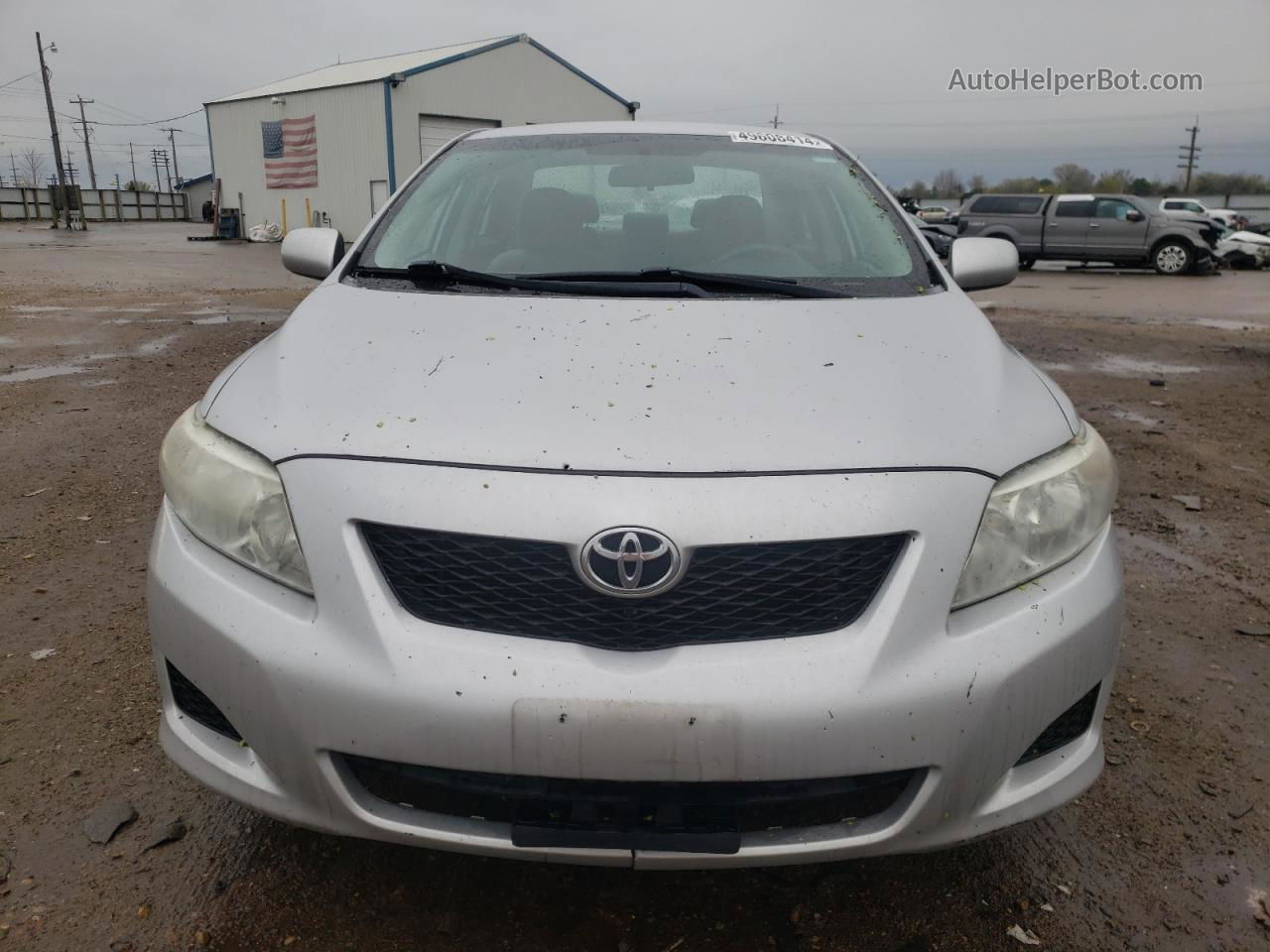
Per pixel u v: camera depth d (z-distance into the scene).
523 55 31.42
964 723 1.68
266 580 1.80
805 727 1.60
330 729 1.67
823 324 2.28
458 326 2.25
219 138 34.09
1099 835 2.30
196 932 1.94
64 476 4.81
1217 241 23.09
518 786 1.64
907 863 2.20
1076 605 1.84
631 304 2.37
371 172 29.14
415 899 2.05
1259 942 1.98
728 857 1.66
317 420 1.89
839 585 1.68
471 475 1.73
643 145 3.25
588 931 1.97
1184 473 5.25
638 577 1.64
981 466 1.82
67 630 3.19
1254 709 2.87
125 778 2.42
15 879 2.06
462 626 1.67
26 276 15.98
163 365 7.73
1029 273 22.03
